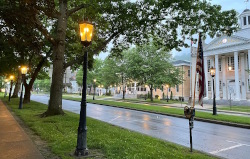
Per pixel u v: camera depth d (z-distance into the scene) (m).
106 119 14.39
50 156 5.17
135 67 37.06
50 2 10.13
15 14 9.73
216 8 12.91
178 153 5.75
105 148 5.86
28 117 11.93
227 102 35.09
